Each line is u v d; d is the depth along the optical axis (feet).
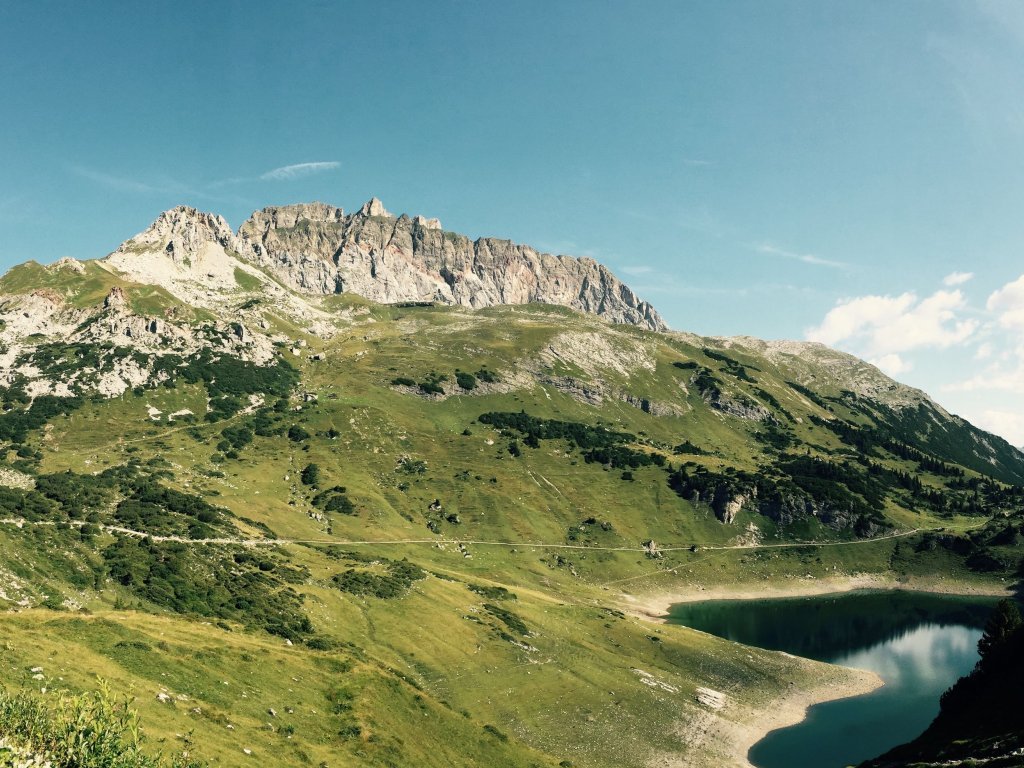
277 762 176.24
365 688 262.67
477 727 284.82
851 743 400.67
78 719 99.14
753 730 412.36
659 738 371.97
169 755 148.56
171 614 313.32
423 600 464.65
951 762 207.51
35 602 284.00
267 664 250.37
